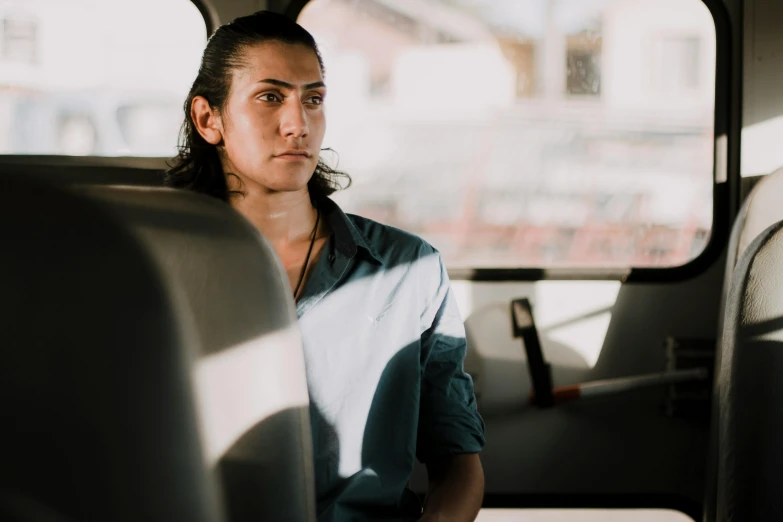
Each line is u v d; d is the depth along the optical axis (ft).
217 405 2.56
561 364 8.55
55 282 2.33
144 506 2.40
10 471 2.34
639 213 8.41
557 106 8.29
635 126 8.30
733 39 8.24
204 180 4.54
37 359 2.33
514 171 8.36
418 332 4.52
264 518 2.70
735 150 8.31
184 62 8.01
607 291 8.52
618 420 8.59
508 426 8.58
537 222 8.45
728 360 4.67
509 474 8.62
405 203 8.39
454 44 8.21
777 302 4.52
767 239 4.62
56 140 8.05
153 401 2.40
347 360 4.32
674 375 8.29
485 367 8.55
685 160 8.36
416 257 4.63
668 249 8.47
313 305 4.33
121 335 2.37
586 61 8.23
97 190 2.52
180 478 2.45
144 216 2.51
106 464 2.36
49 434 2.33
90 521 2.35
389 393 4.40
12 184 2.35
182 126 4.69
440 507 4.31
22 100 7.99
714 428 6.75
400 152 8.34
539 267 8.51
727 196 8.34
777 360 4.50
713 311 8.46
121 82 8.01
